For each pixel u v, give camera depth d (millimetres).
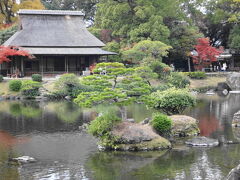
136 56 41531
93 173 13961
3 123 24281
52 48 48500
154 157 15750
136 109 28734
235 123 22062
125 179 13258
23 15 51531
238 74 44438
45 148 17719
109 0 51250
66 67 49000
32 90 39188
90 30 58969
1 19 64875
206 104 32156
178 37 52438
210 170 13953
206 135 19625
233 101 34188
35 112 28906
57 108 31141
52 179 13406
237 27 56969
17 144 18578
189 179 13086
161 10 50188
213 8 60156
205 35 62562
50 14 52500
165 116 19172
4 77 46531
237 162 14828
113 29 55031
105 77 17922
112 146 17125
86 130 21656
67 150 17266
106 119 17781
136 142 17031
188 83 43625
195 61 53562
